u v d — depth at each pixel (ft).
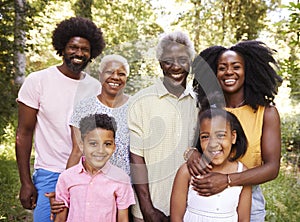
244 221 8.79
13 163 24.26
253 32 33.65
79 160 9.16
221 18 32.50
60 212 9.04
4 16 23.41
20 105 9.91
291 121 21.95
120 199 8.75
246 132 8.82
